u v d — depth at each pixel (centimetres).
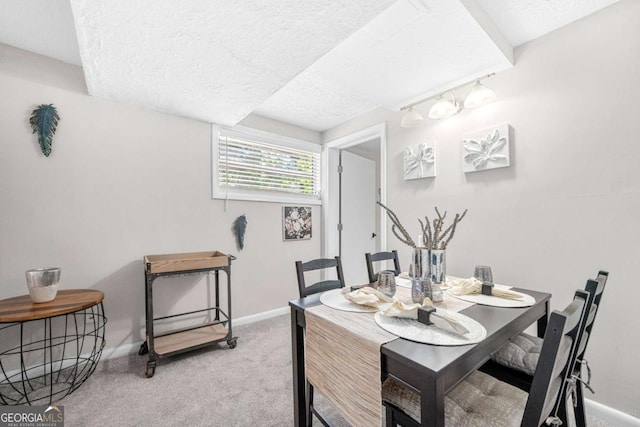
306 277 346
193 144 262
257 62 171
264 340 248
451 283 160
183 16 131
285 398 167
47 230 196
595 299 106
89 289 199
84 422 146
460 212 217
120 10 126
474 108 209
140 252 233
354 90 225
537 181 177
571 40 164
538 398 75
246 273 295
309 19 135
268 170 320
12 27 170
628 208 145
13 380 182
